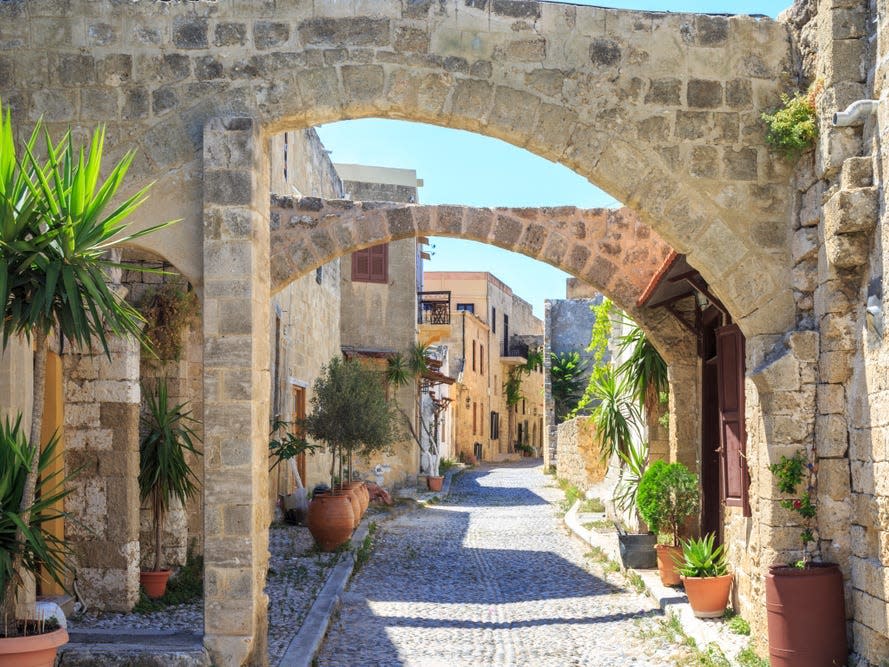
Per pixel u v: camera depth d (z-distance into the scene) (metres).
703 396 12.09
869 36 7.34
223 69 7.96
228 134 7.73
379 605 11.70
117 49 7.97
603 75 8.09
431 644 9.60
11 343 8.06
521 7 8.06
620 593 12.19
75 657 7.25
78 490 10.28
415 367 28.33
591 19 8.11
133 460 10.45
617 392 15.67
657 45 8.14
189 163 7.91
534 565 14.91
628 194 8.09
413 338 28.69
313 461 22.50
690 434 12.46
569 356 42.25
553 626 10.47
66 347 10.27
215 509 7.49
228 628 7.41
